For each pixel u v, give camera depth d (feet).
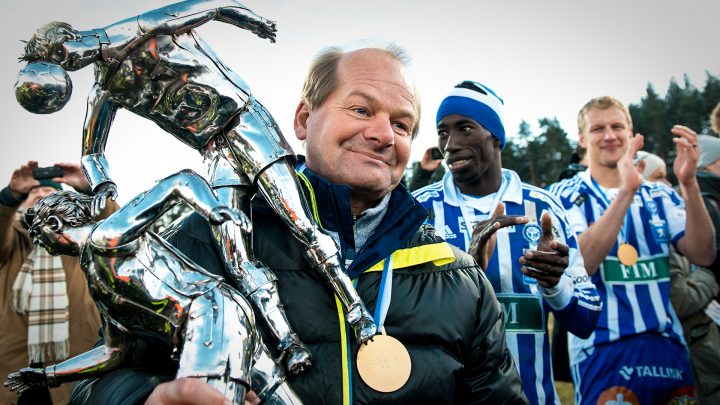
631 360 10.36
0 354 9.62
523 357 8.07
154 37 3.75
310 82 5.05
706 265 11.39
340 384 4.09
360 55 4.88
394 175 4.86
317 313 4.27
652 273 10.85
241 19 3.96
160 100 3.87
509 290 8.27
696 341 12.01
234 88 3.93
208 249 4.20
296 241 4.46
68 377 3.88
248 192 4.04
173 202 3.56
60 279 9.93
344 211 4.68
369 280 4.58
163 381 3.73
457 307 4.65
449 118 9.23
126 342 3.91
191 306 3.47
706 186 12.70
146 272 3.49
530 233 8.60
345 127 4.71
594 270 10.48
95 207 3.71
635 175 10.41
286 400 3.71
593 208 11.31
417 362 4.32
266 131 3.97
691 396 10.61
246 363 3.45
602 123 11.59
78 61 3.61
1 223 9.64
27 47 3.60
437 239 5.02
